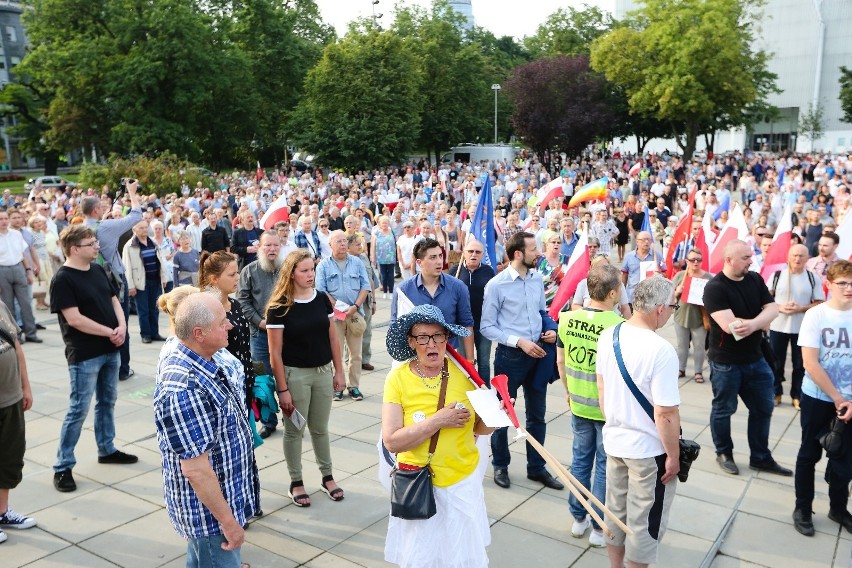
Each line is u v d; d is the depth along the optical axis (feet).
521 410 23.15
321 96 136.98
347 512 16.05
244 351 14.89
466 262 18.93
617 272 14.34
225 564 10.27
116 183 84.79
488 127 179.52
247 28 158.81
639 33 148.66
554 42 205.87
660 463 11.78
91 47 132.87
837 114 209.15
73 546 14.64
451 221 45.39
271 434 20.81
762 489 17.35
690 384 25.98
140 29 136.98
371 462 18.86
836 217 52.31
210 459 10.05
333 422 21.86
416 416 10.52
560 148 152.97
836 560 14.17
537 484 17.60
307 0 185.88
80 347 17.01
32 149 193.88
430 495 10.16
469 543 10.49
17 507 16.33
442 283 16.69
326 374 16.35
